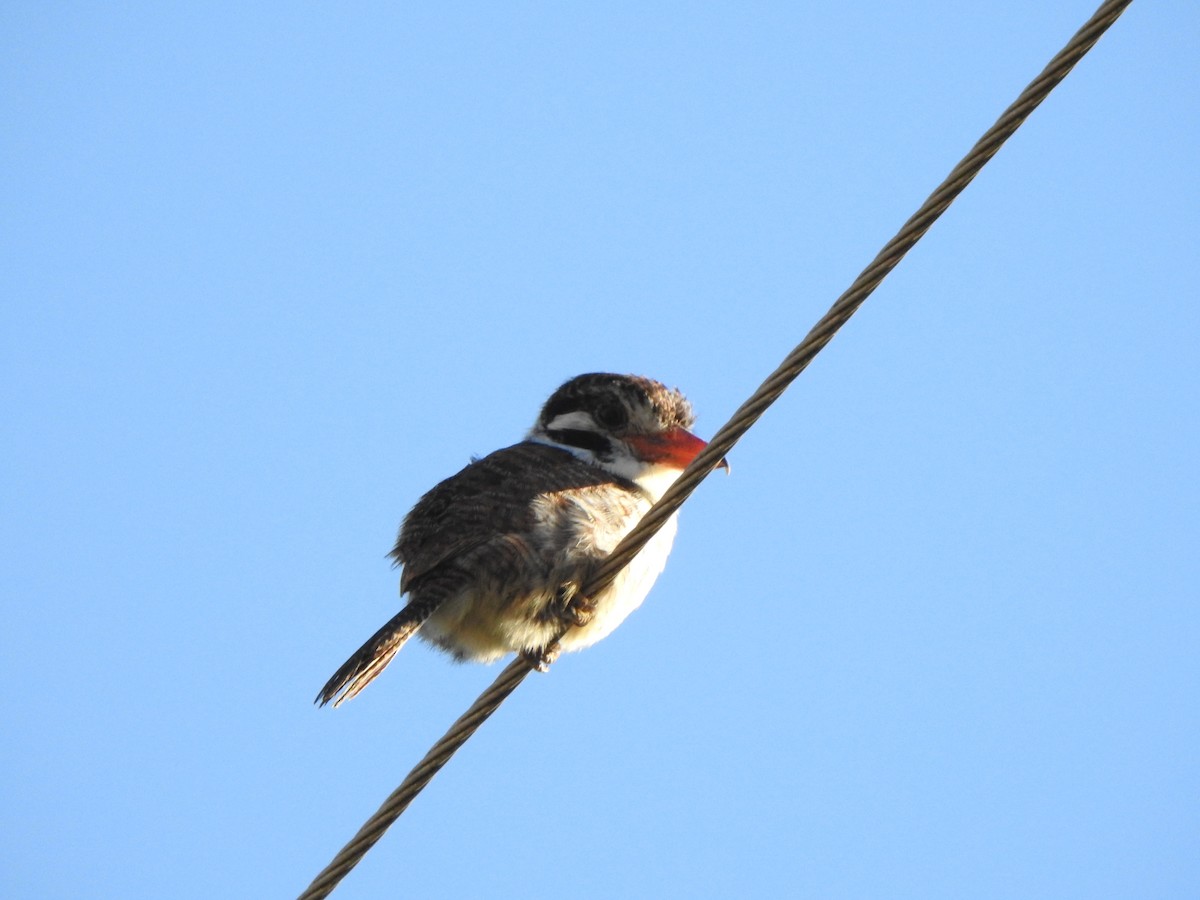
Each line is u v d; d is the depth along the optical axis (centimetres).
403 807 934
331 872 905
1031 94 875
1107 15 853
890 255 905
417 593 1071
